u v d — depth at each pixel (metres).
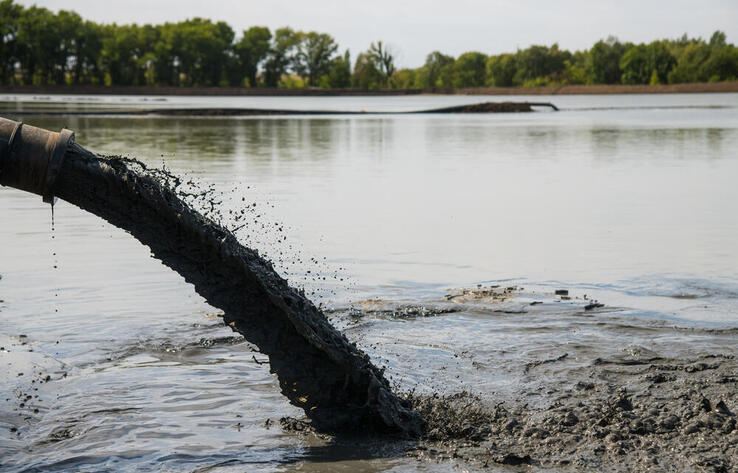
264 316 4.44
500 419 4.42
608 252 8.66
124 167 4.45
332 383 4.41
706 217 10.92
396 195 12.95
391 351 5.50
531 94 132.50
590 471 3.76
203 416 4.43
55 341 5.55
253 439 4.17
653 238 9.42
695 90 126.31
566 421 4.31
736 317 6.24
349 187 13.84
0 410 4.38
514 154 21.05
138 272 7.48
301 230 9.75
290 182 14.40
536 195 13.08
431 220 10.60
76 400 4.58
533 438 4.17
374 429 4.33
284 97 125.56
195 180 14.20
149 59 145.88
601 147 23.30
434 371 5.14
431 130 32.75
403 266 7.93
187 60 153.00
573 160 19.23
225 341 5.64
